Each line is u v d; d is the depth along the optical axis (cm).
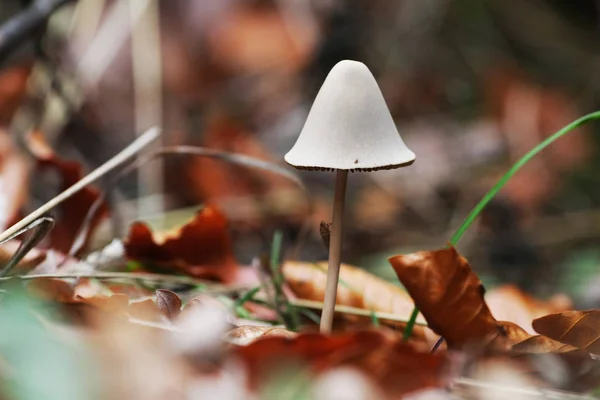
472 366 24
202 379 20
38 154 35
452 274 24
